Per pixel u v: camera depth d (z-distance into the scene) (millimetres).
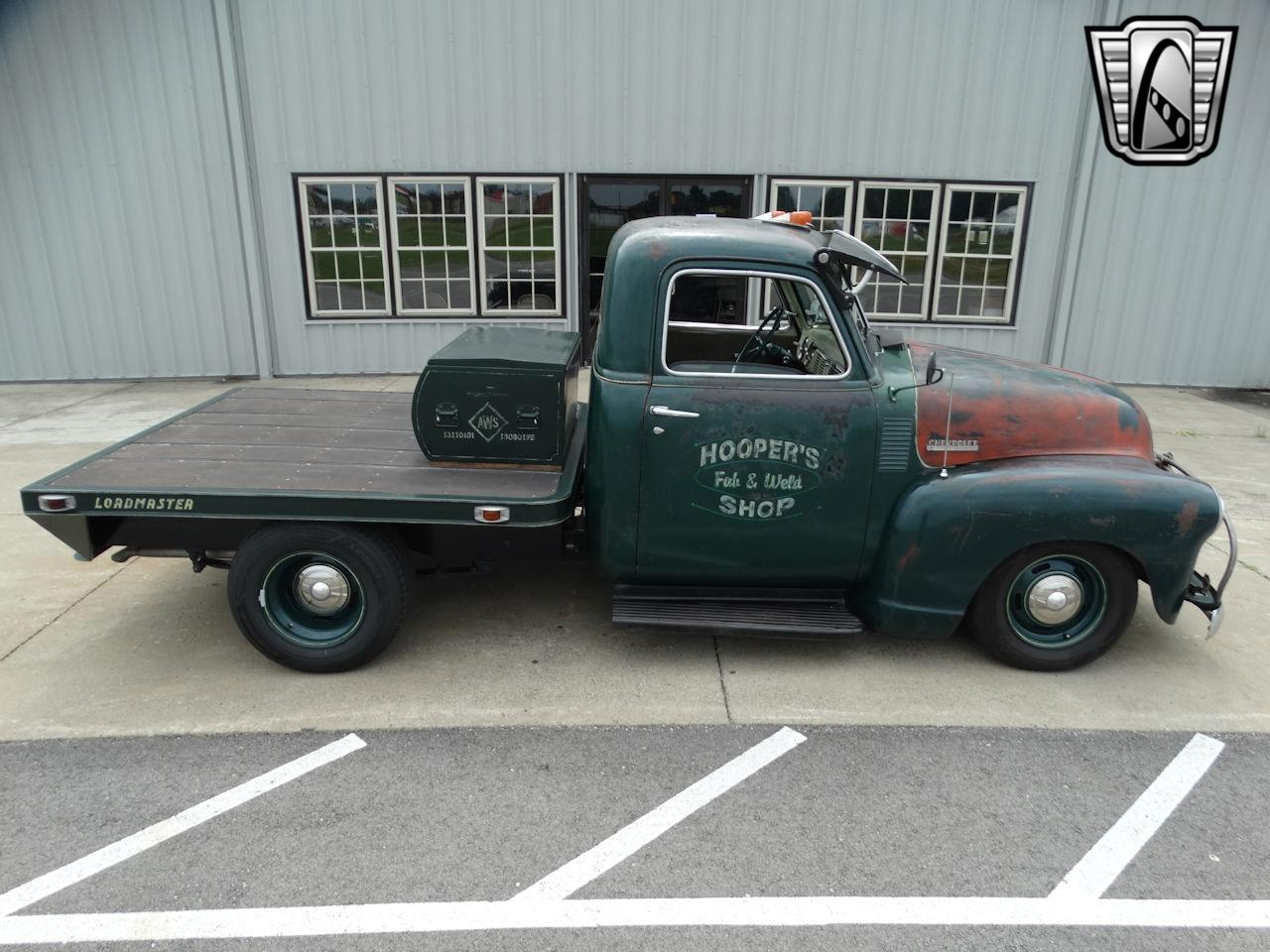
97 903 2492
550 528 3779
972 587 3674
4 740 3279
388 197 9547
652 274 3479
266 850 2719
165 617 4328
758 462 3570
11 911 2465
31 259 9469
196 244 9562
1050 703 3645
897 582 3691
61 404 8758
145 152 9250
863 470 3611
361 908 2486
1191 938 2424
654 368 3527
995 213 9781
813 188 9688
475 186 9570
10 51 8859
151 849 2715
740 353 4492
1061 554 3688
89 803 2928
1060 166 9625
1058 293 10000
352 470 3781
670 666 3910
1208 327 10102
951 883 2621
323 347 10008
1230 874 2682
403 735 3355
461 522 3486
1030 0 9117
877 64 9297
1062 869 2689
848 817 2916
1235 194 9648
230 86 9094
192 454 3988
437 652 4020
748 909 2500
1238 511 6059
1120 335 10133
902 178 9648
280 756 3211
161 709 3506
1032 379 3873
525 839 2785
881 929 2436
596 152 9516
